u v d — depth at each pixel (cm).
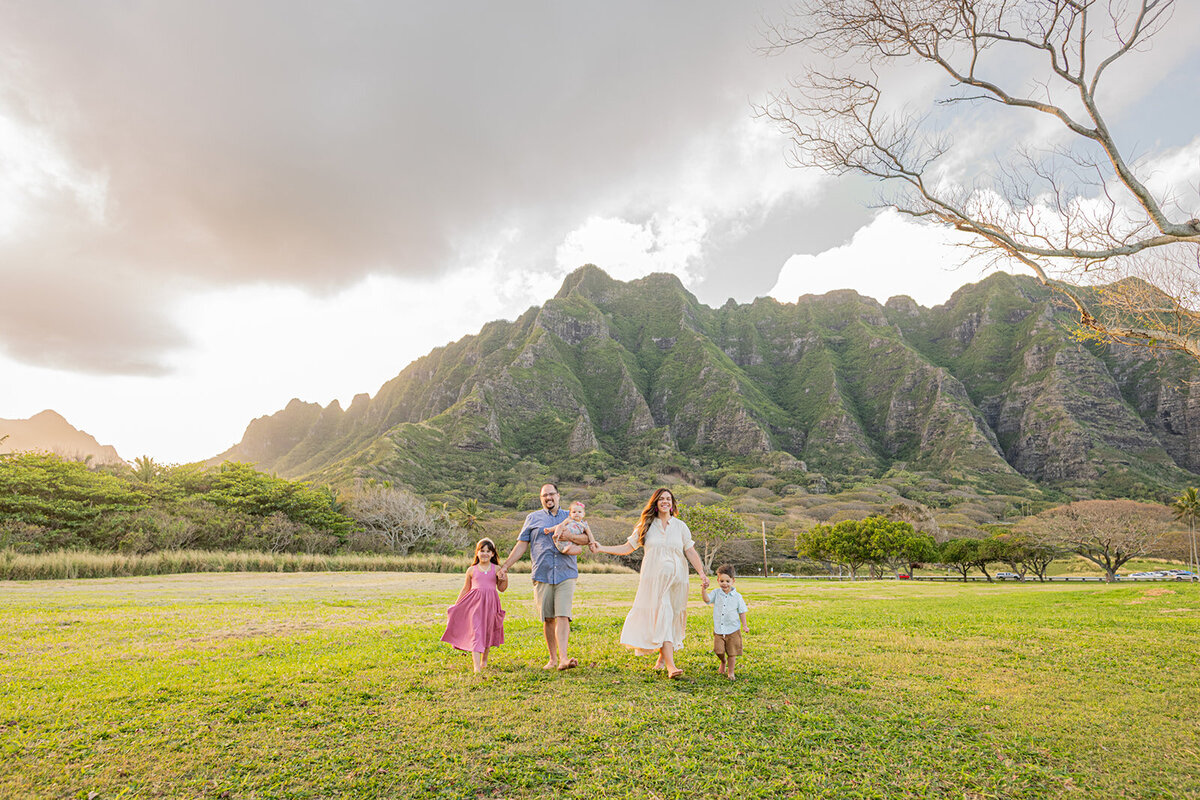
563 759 422
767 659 742
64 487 3688
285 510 5009
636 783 388
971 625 1116
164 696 543
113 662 681
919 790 388
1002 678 658
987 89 721
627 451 19612
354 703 533
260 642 815
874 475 17038
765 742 460
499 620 684
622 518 8581
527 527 694
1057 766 426
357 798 366
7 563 2495
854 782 399
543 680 613
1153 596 1861
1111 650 827
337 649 779
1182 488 13412
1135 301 751
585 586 2744
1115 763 430
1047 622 1162
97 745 431
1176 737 479
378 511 5712
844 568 8006
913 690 605
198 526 3884
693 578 5019
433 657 720
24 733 449
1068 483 14812
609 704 534
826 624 1116
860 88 778
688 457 19125
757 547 8156
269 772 398
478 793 374
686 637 935
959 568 8144
